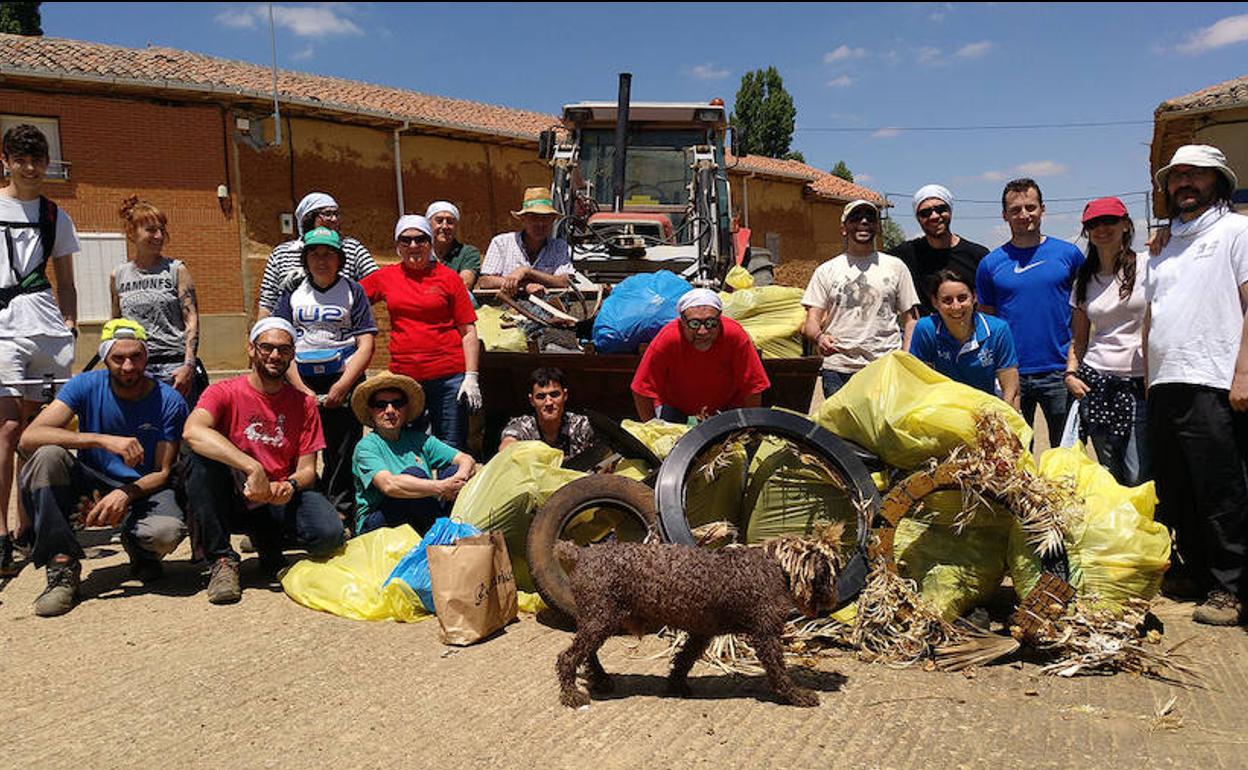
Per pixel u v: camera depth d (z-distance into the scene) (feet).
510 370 23.48
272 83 64.03
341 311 19.40
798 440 15.14
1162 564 14.55
